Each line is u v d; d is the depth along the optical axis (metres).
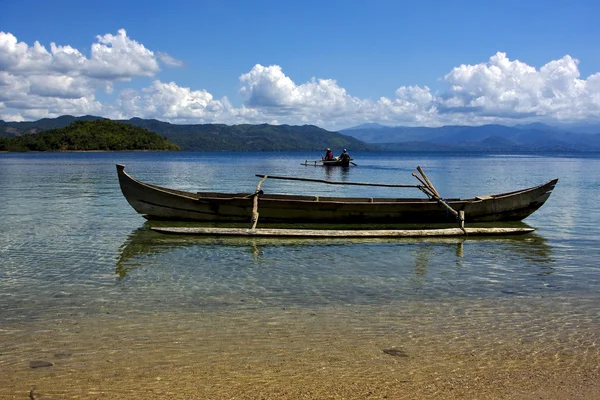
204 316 8.51
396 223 18.42
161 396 5.77
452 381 6.25
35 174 48.44
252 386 6.02
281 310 8.88
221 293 9.90
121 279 10.91
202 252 13.68
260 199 17.62
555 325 8.30
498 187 38.50
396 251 14.23
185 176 51.12
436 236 16.02
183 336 7.57
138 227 17.44
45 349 7.05
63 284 10.46
